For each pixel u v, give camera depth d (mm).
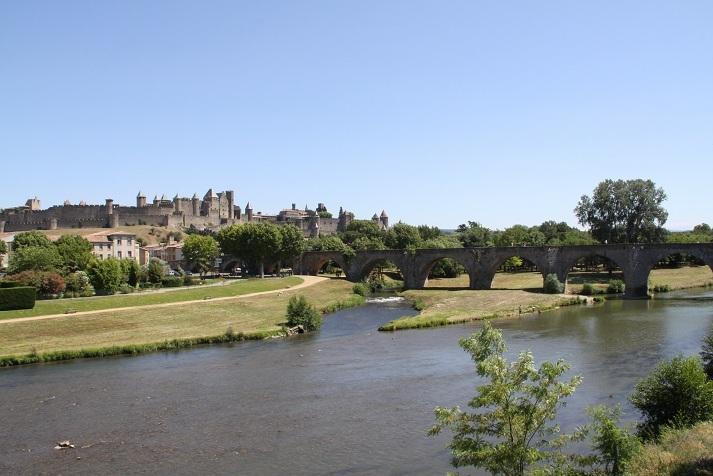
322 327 99062
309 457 40188
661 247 133750
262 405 52156
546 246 147750
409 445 41875
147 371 65562
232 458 40250
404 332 91250
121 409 51406
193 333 86438
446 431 44406
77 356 73188
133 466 39188
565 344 77062
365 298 150875
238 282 157750
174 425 47031
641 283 135375
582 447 39219
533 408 26625
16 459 40625
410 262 172875
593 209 182375
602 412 33375
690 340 77250
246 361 70312
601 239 182875
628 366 63406
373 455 40281
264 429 45812
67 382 60875
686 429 35969
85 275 122938
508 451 26453
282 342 83312
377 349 76812
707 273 176000
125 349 75875
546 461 34969
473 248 160250
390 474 37188
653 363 64625
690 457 31438
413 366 66250
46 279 111125
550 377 26500
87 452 41688
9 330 80375
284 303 121750
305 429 45688
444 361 68438
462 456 27328
